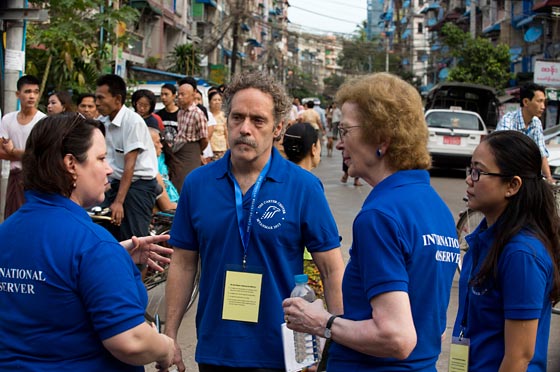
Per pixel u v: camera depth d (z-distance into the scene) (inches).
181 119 370.6
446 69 2118.6
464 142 726.5
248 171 128.5
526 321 108.4
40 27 546.9
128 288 96.3
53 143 98.0
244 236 124.9
